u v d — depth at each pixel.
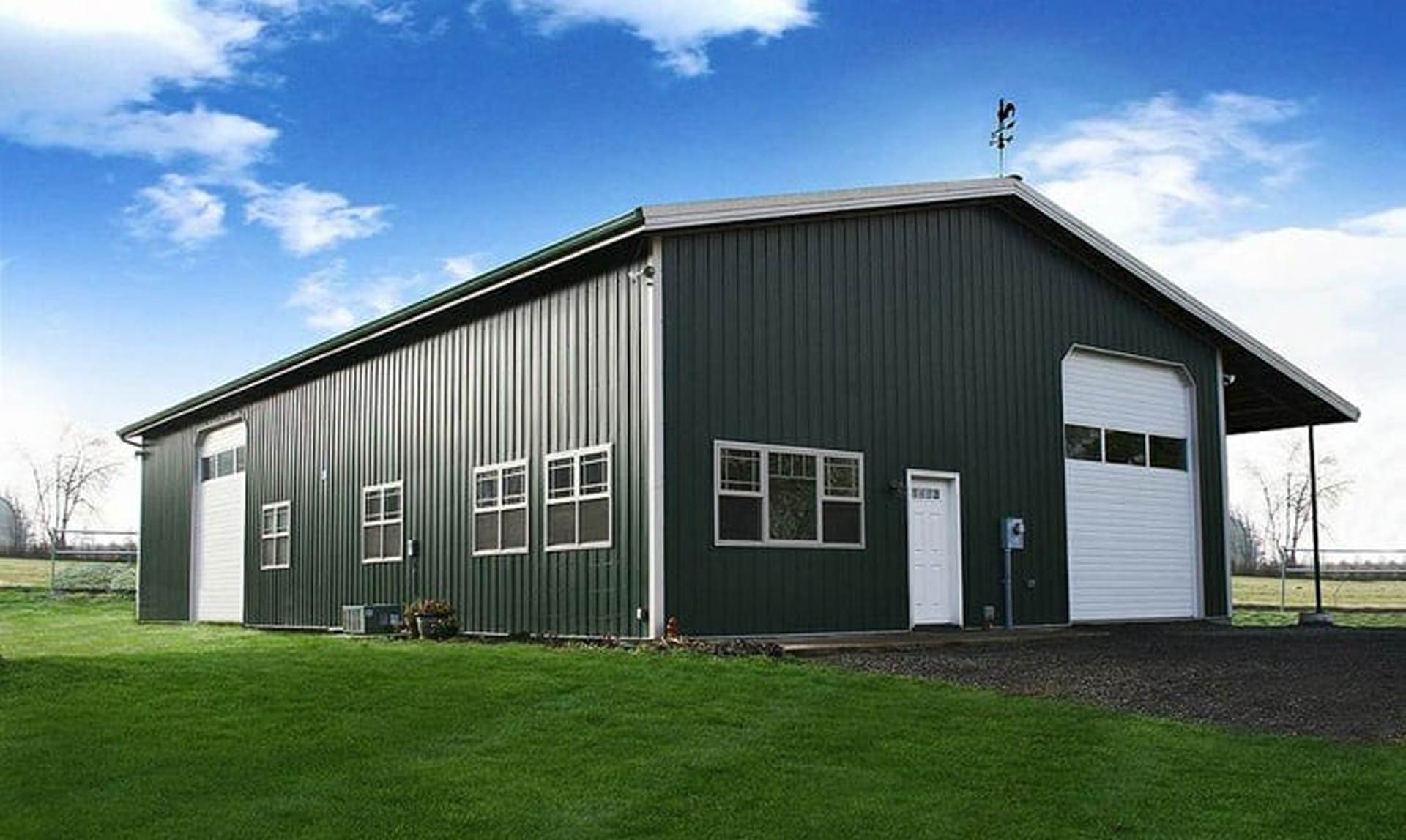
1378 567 39.28
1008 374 18.41
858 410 16.20
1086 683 11.45
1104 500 19.94
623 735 8.75
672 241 14.47
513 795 7.28
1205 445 21.80
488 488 17.12
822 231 16.06
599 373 15.06
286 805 7.01
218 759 8.01
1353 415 23.27
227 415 26.25
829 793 7.46
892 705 10.02
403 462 19.38
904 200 16.83
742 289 15.09
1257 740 8.98
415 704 9.77
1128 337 20.56
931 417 17.16
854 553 15.91
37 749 8.20
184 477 28.23
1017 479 18.34
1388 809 7.30
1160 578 20.80
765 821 6.91
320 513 22.00
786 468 15.26
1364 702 10.37
